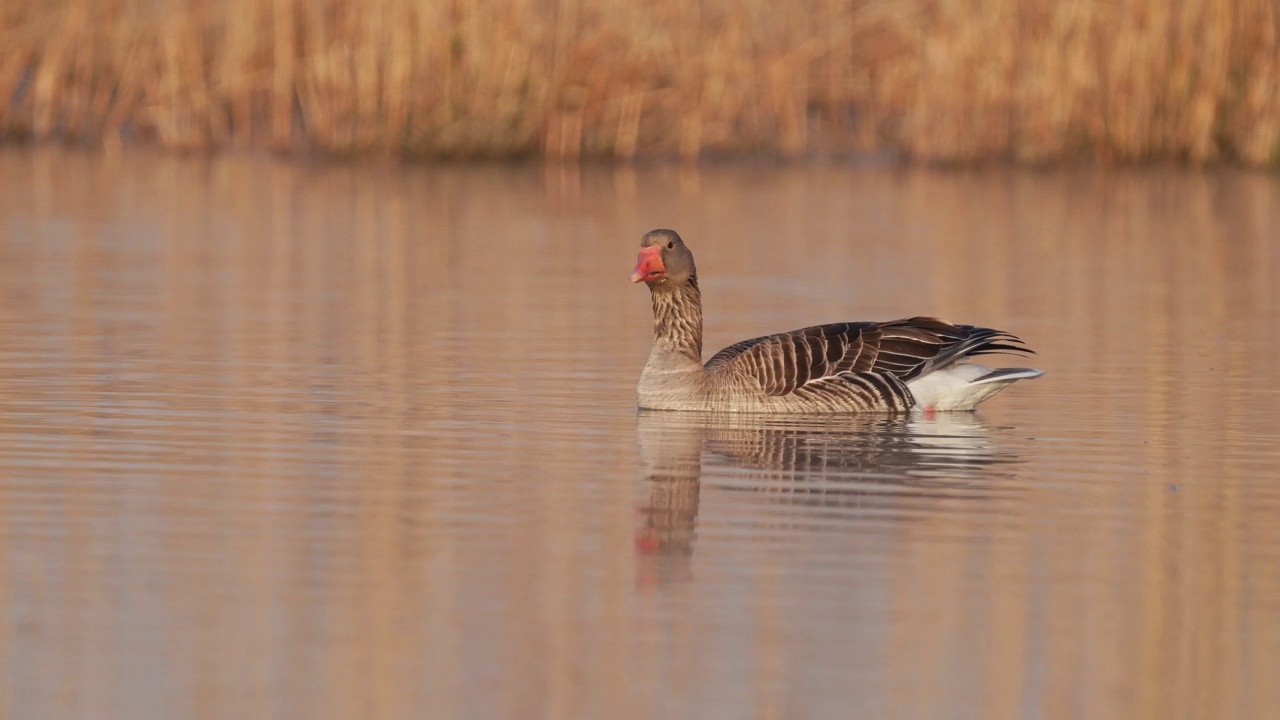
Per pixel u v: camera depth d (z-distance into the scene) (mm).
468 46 43688
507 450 13906
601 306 22969
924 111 44500
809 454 13891
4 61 44469
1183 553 10992
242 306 22391
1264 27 44656
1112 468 13539
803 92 44875
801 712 8312
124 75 44781
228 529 11242
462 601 9805
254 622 9414
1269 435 14953
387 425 14906
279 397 16188
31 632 9195
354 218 33188
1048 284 25797
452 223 32688
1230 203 38031
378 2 43375
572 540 11078
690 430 14914
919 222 33844
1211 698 8594
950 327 16125
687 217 34062
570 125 44188
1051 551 11000
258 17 44156
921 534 11375
